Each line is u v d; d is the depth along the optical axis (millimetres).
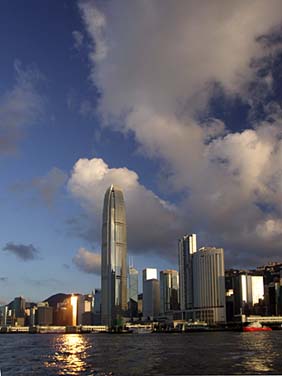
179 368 152125
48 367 164250
